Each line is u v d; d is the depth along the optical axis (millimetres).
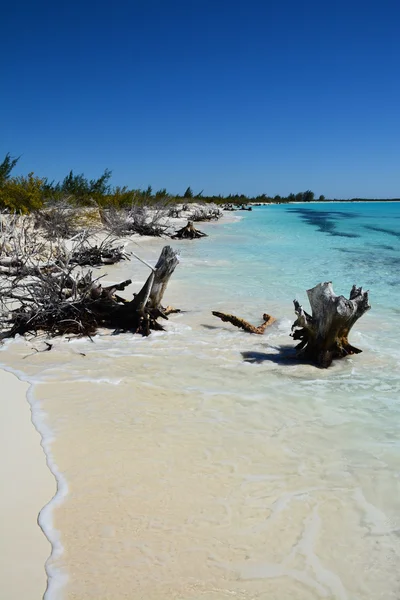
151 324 8211
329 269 15594
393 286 12734
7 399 5250
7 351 6984
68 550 3035
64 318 8117
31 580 2799
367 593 2770
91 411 4996
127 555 3008
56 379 5875
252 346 7418
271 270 15203
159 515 3381
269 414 5027
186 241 25219
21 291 10367
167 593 2730
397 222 45812
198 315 9273
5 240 14516
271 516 3398
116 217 25938
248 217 54688
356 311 6570
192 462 4062
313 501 3580
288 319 8992
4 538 3123
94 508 3436
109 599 2680
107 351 7039
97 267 14875
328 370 6395
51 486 3686
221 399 5383
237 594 2734
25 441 4348
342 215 62594
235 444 4383
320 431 4668
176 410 5074
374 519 3393
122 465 3992
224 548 3086
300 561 2992
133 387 5668
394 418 4965
